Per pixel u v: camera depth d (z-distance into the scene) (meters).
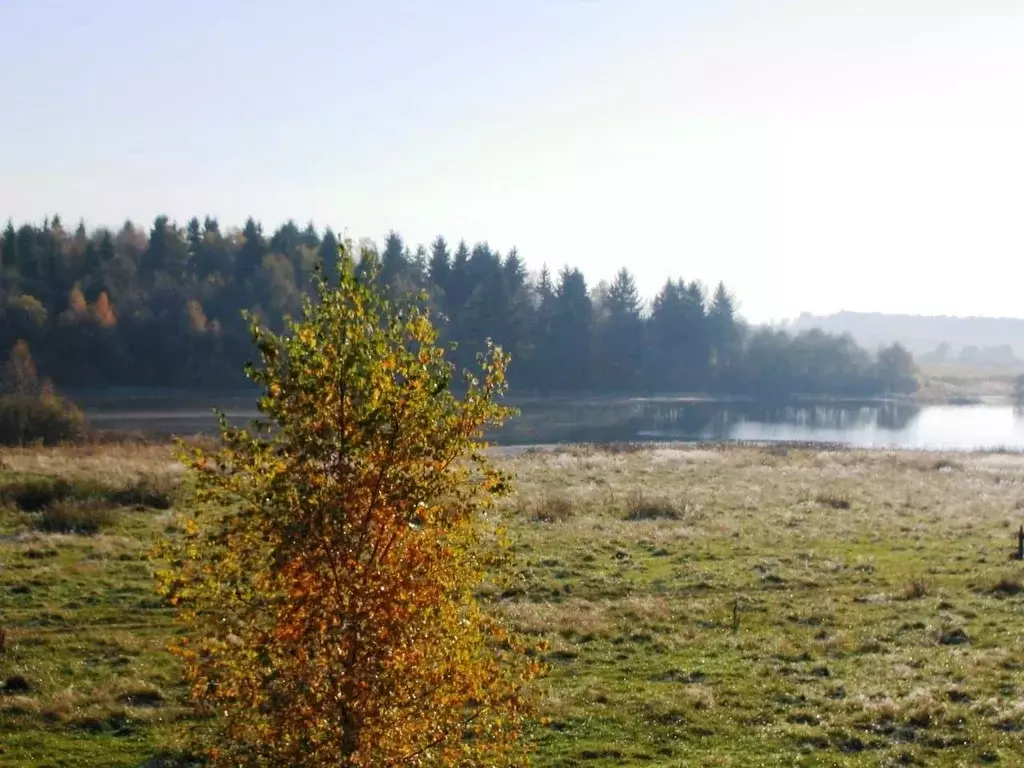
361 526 9.34
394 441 9.52
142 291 126.25
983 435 99.62
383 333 9.79
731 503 40.12
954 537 32.94
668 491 42.62
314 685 9.17
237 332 117.56
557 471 49.66
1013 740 15.30
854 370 150.75
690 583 25.86
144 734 15.39
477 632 10.20
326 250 138.75
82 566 24.80
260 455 9.43
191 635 10.12
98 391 104.69
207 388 109.94
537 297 156.50
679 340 146.62
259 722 9.42
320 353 9.52
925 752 15.00
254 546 9.43
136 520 31.16
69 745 14.96
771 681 18.23
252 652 9.33
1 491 33.50
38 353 105.25
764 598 24.44
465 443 9.83
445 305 142.88
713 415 114.69
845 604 23.92
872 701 17.03
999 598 24.17
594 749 15.12
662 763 14.66
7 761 14.35
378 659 9.27
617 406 120.94
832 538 32.56
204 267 139.75
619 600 24.14
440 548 9.67
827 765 14.57
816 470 53.06
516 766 11.10
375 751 9.20
